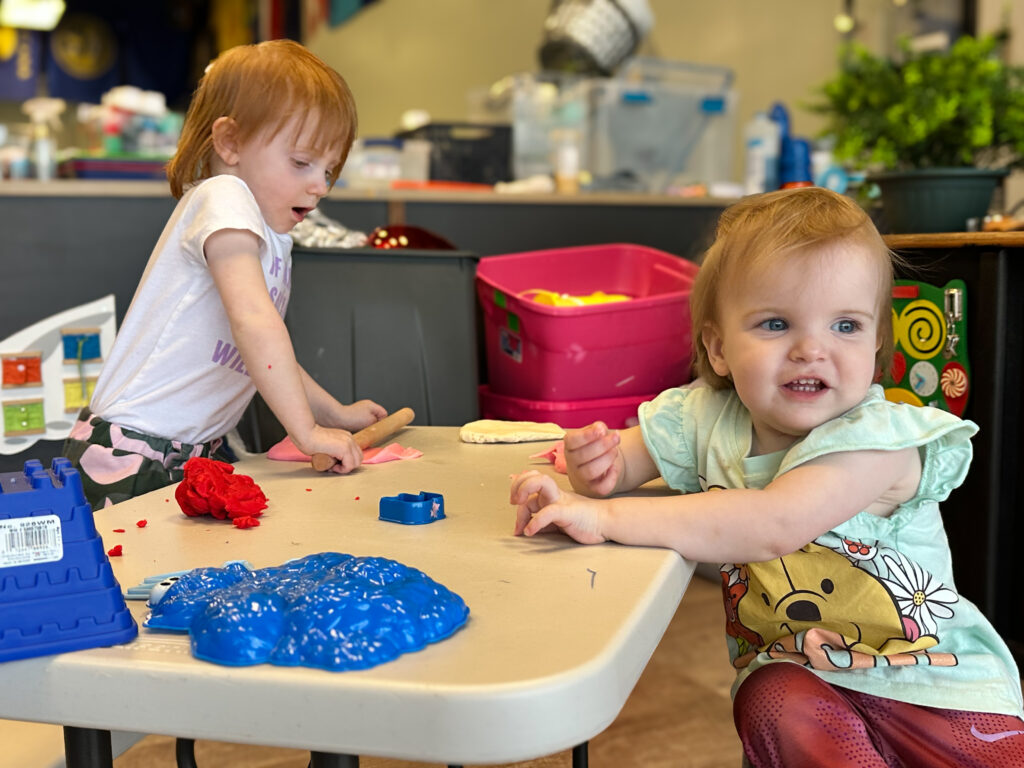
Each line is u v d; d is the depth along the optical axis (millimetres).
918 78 1871
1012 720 790
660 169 3117
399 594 489
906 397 1612
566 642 476
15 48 6297
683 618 2215
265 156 1100
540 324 1773
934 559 825
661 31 4488
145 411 1171
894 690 796
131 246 1995
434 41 5336
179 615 497
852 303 784
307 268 1538
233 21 6238
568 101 3047
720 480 856
